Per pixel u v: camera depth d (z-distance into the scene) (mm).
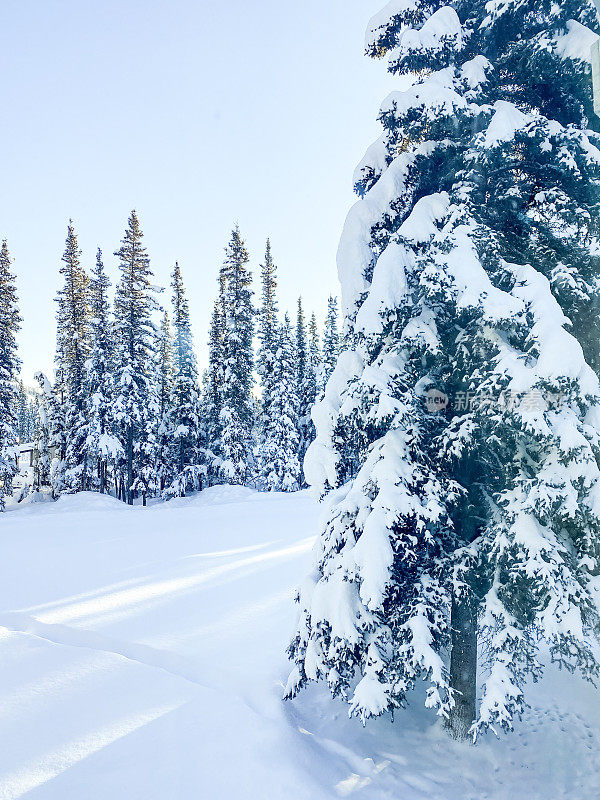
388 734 7863
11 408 36875
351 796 6074
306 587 8062
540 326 6117
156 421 36594
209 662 9000
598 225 7203
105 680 8039
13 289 37031
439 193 7637
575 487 6277
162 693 7652
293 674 7762
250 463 43219
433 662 6215
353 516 7363
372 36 8625
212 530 22328
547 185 7512
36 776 5684
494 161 7090
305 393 48812
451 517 7680
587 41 6953
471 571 7066
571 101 7719
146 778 5730
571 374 5812
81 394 39344
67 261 39844
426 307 7105
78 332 39844
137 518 26547
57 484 42531
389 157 8562
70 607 11906
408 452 6984
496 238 7055
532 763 7410
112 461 37000
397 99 7211
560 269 7055
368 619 6934
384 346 7246
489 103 7551
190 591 13281
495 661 6703
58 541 20234
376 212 7992
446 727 8031
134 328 35188
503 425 6309
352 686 8852
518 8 7164
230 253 40219
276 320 43594
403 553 6801
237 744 6391
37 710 7059
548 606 6117
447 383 7594
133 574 14930
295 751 6512
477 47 7941
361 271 7871
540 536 6293
